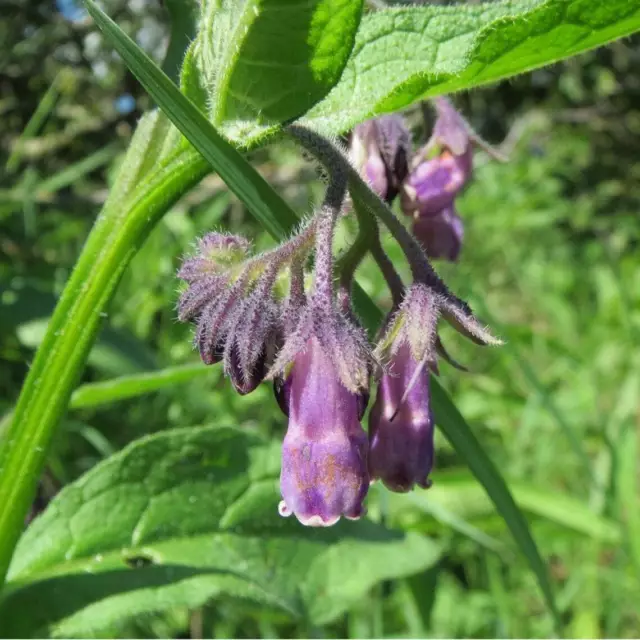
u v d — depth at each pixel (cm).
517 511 7
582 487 13
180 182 5
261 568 7
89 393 7
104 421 12
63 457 11
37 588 6
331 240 5
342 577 7
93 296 5
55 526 6
